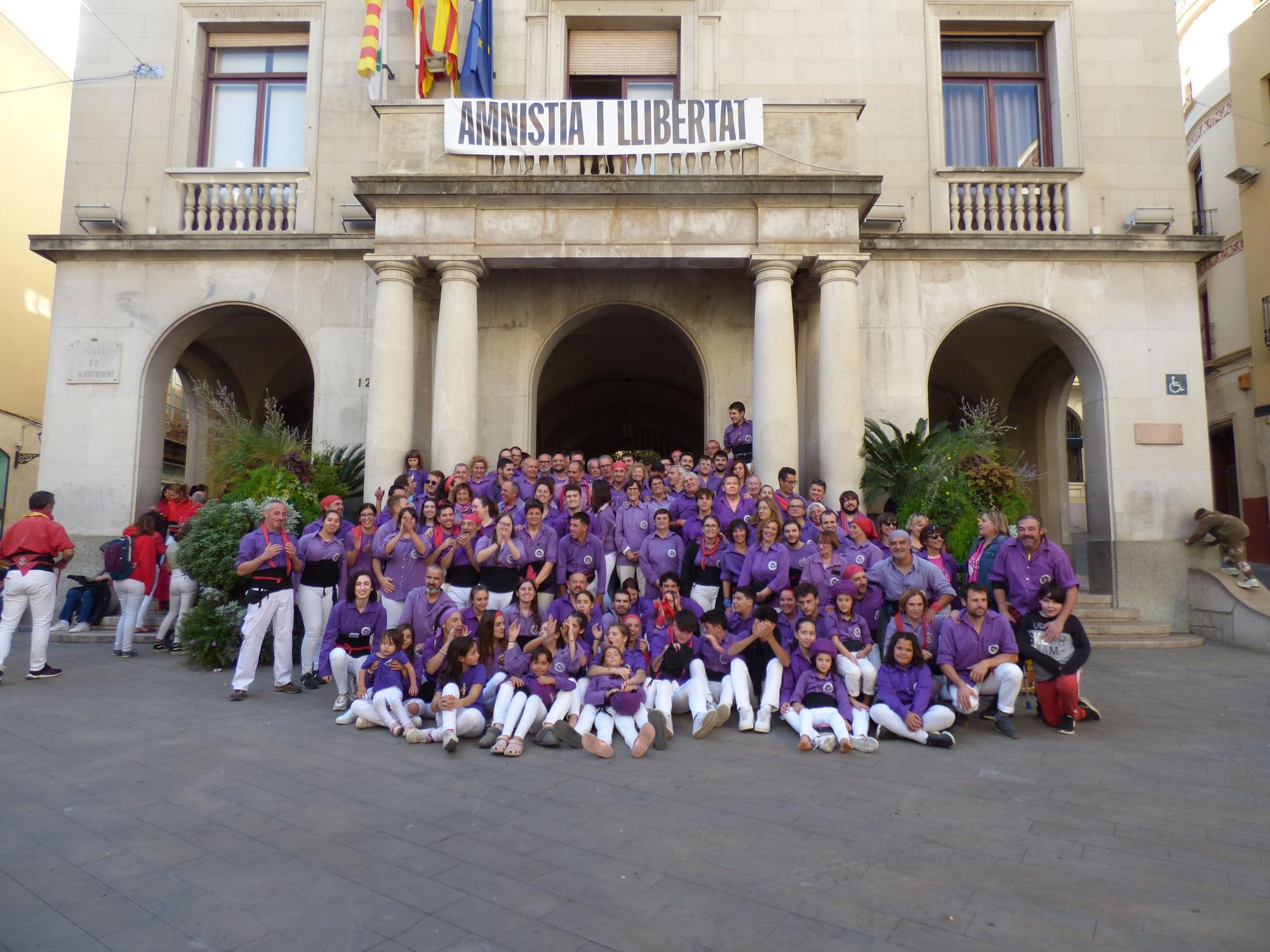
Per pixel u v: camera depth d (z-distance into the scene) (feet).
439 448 33.53
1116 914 10.52
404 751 18.57
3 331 61.11
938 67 41.06
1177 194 40.19
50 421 38.78
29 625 37.91
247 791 15.48
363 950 9.55
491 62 40.01
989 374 51.24
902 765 17.66
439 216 34.47
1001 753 18.74
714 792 15.65
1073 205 40.11
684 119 34.86
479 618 21.45
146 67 41.42
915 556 23.47
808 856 12.41
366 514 27.25
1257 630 32.68
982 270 38.99
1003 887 11.33
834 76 40.88
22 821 13.82
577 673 20.93
